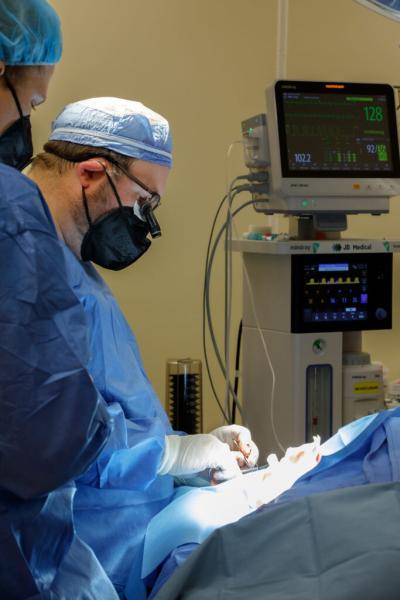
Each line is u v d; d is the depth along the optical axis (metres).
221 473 1.66
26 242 1.11
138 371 1.63
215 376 3.03
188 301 2.98
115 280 2.90
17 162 1.56
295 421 2.17
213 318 3.01
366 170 2.18
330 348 2.20
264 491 1.57
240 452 1.82
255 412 2.32
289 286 2.15
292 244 2.10
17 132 1.51
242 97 2.96
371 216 3.22
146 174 1.59
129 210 1.58
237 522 1.27
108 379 1.54
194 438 1.62
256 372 2.31
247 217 3.02
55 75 2.73
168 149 1.64
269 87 2.14
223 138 2.96
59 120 1.61
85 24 2.75
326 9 3.04
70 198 1.56
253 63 2.96
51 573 1.15
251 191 2.25
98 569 1.23
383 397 2.32
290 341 2.16
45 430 1.06
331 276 2.17
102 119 1.57
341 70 3.09
